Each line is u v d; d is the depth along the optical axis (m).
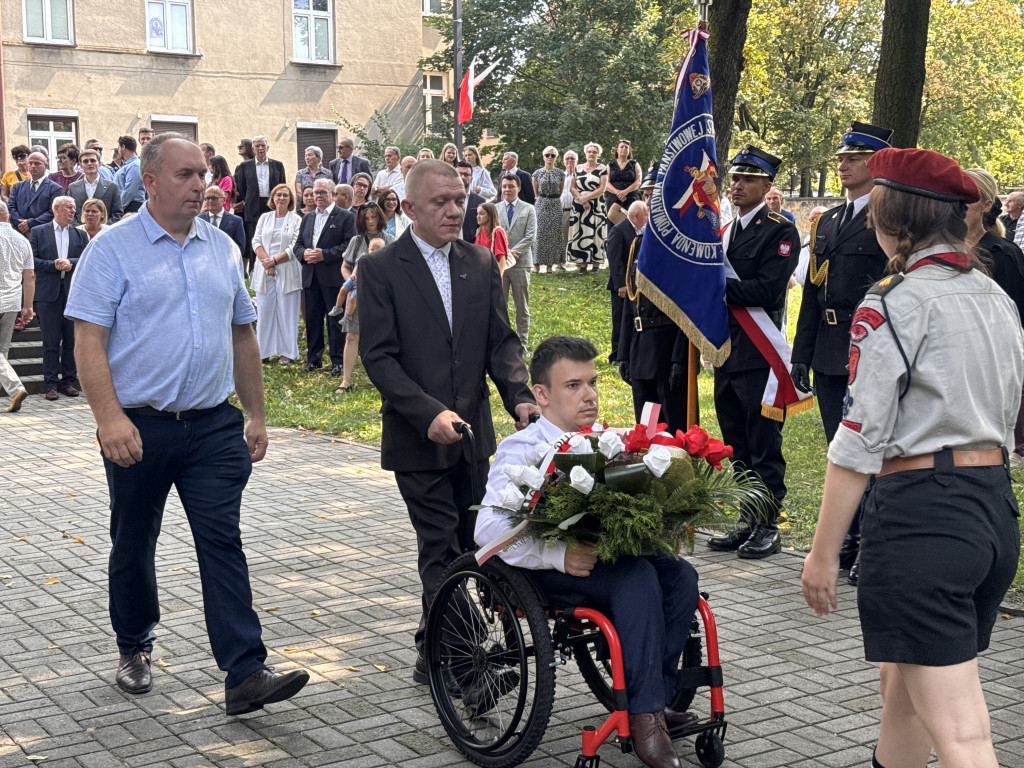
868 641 3.01
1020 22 46.03
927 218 3.00
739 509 3.81
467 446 4.15
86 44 27.64
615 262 8.41
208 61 29.20
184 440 4.34
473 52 34.34
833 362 6.12
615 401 11.68
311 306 13.30
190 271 4.34
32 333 14.29
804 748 4.05
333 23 30.95
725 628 5.34
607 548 3.49
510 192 13.78
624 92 32.31
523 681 3.79
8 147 26.83
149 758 3.98
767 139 39.62
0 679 4.74
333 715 4.36
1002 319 3.01
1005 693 4.54
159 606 5.14
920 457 2.94
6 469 9.16
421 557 4.55
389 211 12.63
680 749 4.06
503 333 4.68
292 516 7.58
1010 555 2.98
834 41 40.75
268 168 17.03
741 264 6.54
